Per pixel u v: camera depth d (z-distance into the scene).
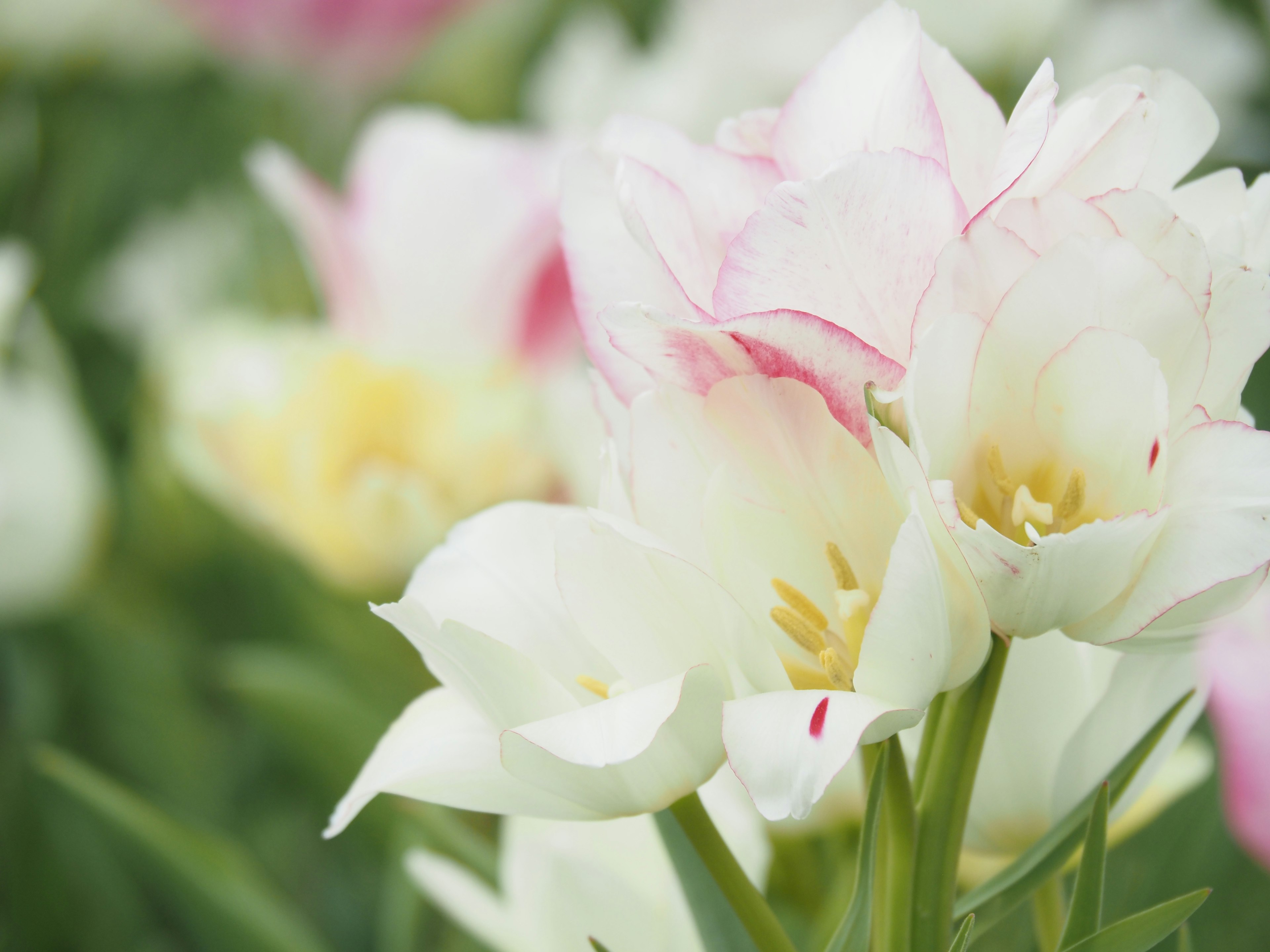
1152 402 0.58
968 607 0.58
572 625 0.62
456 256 1.06
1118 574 0.58
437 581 0.63
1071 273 0.58
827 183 0.58
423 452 1.02
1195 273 0.58
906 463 0.58
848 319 0.59
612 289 0.61
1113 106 0.59
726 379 0.60
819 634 0.61
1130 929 0.59
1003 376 0.60
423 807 0.79
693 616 0.60
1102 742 0.65
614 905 0.71
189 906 0.82
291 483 1.00
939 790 0.61
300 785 1.18
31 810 1.10
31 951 1.07
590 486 1.00
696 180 0.61
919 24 0.61
